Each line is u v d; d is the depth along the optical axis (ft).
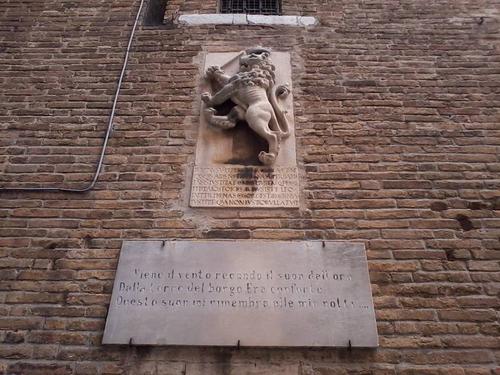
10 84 15.26
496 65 15.71
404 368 10.23
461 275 11.50
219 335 10.46
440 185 13.05
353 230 12.19
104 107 14.69
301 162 13.46
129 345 10.44
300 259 11.55
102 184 13.10
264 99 14.06
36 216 12.51
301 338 10.43
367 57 15.83
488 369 10.22
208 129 14.03
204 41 16.22
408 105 14.70
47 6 17.39
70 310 11.02
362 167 13.38
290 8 17.20
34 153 13.74
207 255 11.61
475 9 17.17
